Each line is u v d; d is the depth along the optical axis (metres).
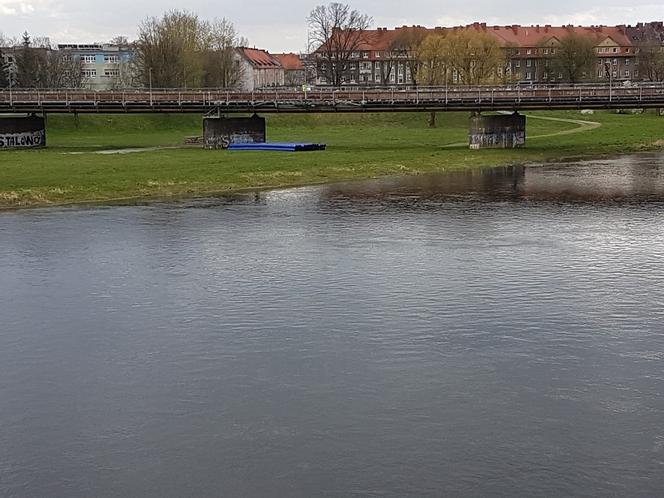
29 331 22.77
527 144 85.44
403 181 57.03
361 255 31.59
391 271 28.92
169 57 138.25
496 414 17.03
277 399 17.94
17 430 16.67
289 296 25.88
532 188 52.38
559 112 141.62
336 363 20.02
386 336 21.95
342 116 124.00
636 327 22.53
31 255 32.19
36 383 19.08
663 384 18.50
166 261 30.89
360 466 15.01
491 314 23.80
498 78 131.50
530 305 24.66
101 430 16.61
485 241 34.22
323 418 16.95
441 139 94.81
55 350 21.23
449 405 17.50
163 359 20.48
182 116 119.81
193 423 16.84
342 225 38.41
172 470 15.02
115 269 29.72
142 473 14.94
